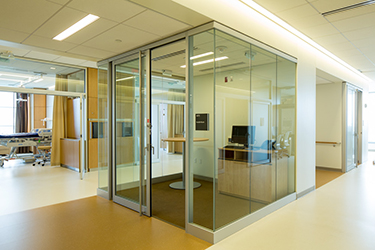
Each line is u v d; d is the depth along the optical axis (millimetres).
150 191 3791
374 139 13570
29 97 11336
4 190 5238
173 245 2869
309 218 3732
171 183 6043
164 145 8266
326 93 7625
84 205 4312
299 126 4824
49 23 3021
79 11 2689
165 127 8133
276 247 2840
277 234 3178
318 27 4246
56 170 7441
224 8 3070
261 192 3840
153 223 3527
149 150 3785
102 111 4828
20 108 11367
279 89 4270
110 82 4641
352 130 7980
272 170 4102
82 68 7211
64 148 8023
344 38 4793
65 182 5949
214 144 2969
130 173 4156
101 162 4848
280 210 4086
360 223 3541
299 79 4809
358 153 8898
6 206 4246
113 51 4184
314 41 4988
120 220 3637
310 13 3686
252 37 3562
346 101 7324
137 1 2453
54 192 5109
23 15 2795
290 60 4516
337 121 7426
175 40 3441
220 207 3053
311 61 5254
